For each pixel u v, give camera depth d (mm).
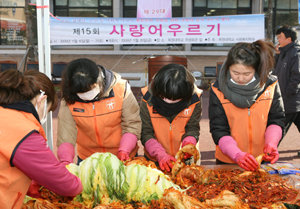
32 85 1152
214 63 13398
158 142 2156
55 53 12945
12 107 1087
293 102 3922
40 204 1310
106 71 1960
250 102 1936
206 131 5926
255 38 5047
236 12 14273
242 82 1843
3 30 13188
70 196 1288
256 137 2047
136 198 1382
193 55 13344
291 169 1749
